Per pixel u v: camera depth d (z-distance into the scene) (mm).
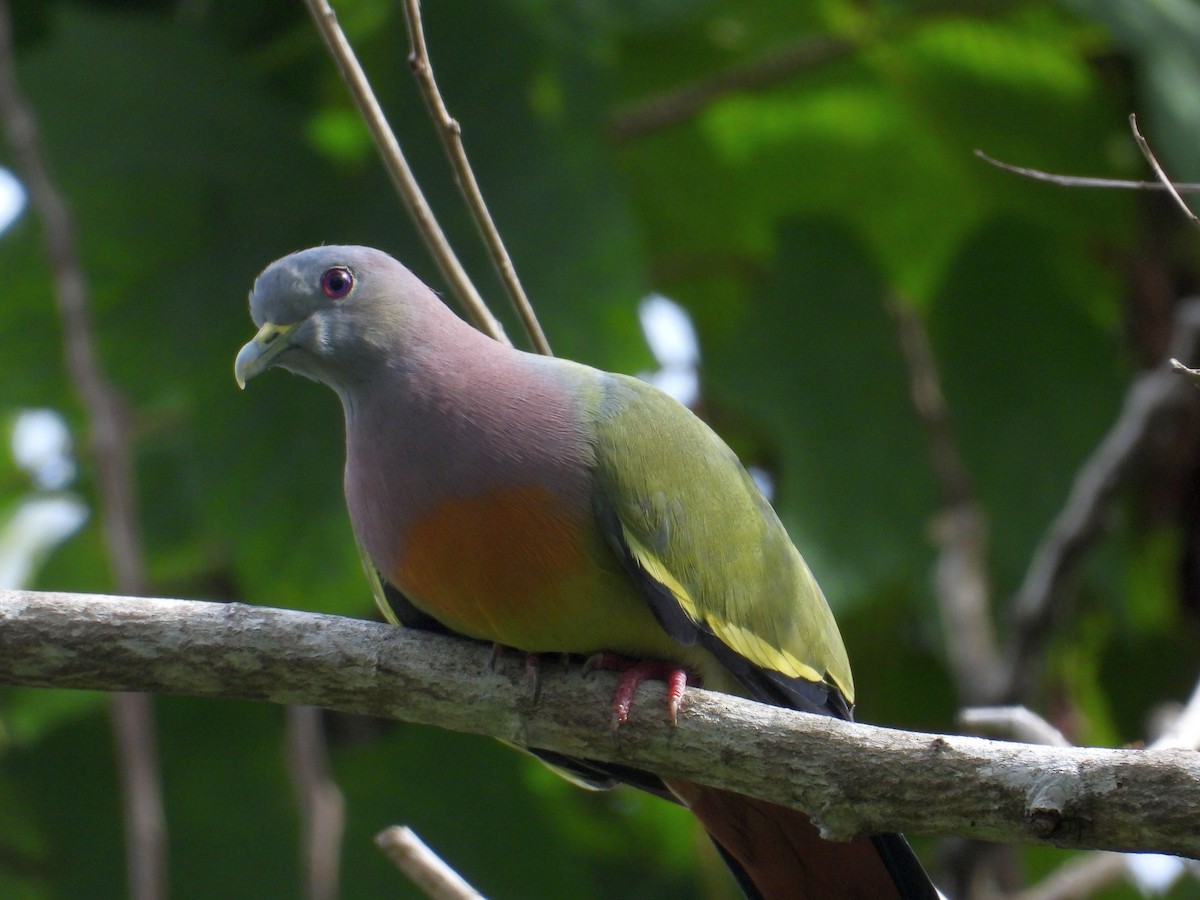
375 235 11031
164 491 11914
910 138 12945
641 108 12398
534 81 11078
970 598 10672
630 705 6664
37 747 11375
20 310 11492
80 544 12195
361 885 11094
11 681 6477
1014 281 11625
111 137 11195
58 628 6434
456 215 10969
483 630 7363
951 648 10688
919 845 12102
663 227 13242
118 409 11312
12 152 11047
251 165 11305
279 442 10812
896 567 11102
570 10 11172
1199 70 10906
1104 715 12094
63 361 11648
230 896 10953
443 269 7508
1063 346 11570
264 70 11625
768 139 13008
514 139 11031
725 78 12250
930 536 11156
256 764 11164
